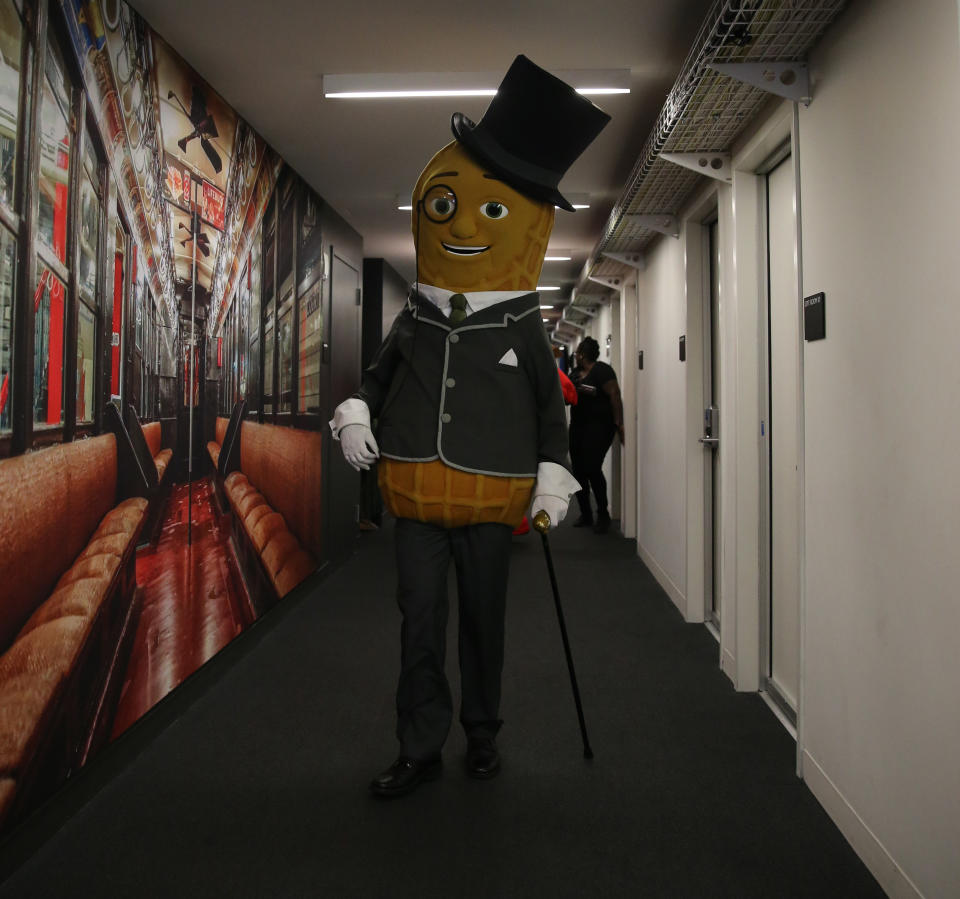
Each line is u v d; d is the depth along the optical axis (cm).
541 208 207
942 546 141
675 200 373
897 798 159
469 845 185
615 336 740
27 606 178
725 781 218
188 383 284
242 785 216
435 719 213
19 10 173
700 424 383
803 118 211
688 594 384
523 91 192
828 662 198
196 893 166
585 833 191
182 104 288
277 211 402
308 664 321
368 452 209
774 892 166
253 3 255
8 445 169
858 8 175
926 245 146
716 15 195
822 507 201
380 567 523
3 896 164
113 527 224
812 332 204
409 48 293
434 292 209
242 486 341
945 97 139
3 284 167
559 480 209
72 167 200
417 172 441
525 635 361
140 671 240
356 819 197
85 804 205
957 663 136
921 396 148
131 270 239
